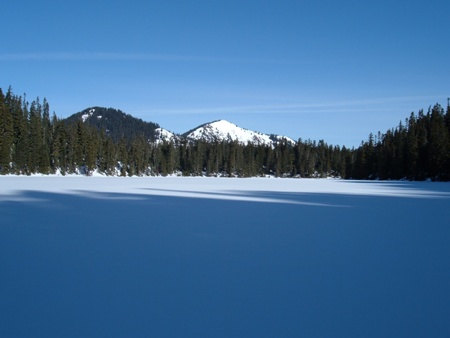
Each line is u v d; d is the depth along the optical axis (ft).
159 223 37.29
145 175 298.15
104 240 28.73
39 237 29.78
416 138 218.18
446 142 195.00
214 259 23.07
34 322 13.92
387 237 30.58
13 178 164.86
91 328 13.42
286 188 114.62
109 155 265.34
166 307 15.39
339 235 31.32
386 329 13.46
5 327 13.50
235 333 13.06
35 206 52.34
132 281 18.70
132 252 24.81
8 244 27.20
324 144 386.52
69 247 26.22
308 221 39.45
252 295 16.83
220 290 17.47
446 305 15.74
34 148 215.92
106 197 68.08
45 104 256.73
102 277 19.31
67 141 241.35
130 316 14.48
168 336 12.82
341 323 13.93
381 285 18.29
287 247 26.63
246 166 332.39
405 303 15.94
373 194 86.02
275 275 19.83
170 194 78.18
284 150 367.45
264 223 37.76
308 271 20.61
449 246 27.09
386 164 237.86
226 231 32.91
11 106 215.72
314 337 12.82
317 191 98.22
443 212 48.67
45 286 17.89
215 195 77.51
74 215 43.04
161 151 317.63
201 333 13.05
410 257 23.81
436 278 19.42
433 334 13.07
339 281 18.88
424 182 185.98
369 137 276.41
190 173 321.52
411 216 44.39
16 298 16.33
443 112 243.40
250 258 23.36
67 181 140.05
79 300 16.11
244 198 70.44
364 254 24.57
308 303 15.90
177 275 19.75
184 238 29.68
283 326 13.65
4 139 196.44
